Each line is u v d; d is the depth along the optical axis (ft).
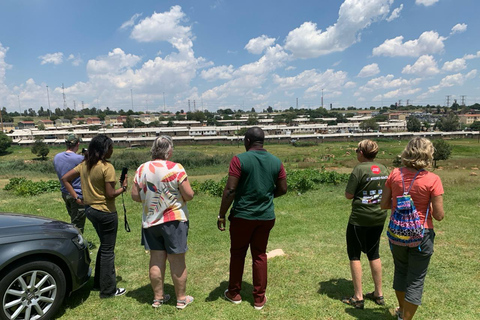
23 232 10.05
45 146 222.69
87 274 11.46
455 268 14.58
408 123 404.77
